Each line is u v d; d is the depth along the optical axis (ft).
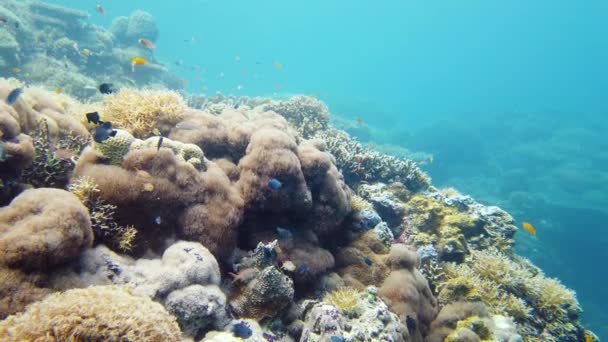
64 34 21.11
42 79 16.80
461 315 6.47
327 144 10.02
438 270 8.07
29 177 4.44
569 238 23.66
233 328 4.00
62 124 5.34
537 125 43.68
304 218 6.21
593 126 43.42
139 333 2.84
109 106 6.58
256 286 4.65
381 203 9.23
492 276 8.29
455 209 10.05
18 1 20.68
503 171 33.91
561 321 7.82
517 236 23.18
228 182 5.48
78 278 3.63
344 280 6.31
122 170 4.55
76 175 4.50
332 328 4.46
